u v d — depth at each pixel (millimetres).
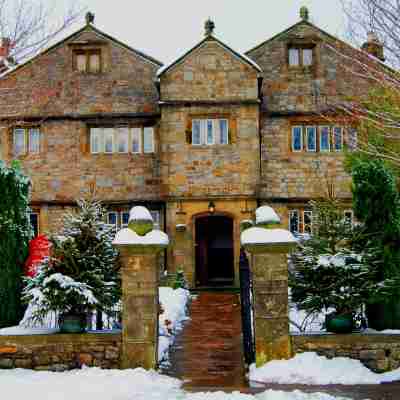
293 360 9625
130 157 20844
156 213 20734
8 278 11180
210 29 20000
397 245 10664
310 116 20594
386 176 10891
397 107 13375
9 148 20766
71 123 20891
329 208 10836
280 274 9852
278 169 20562
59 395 8359
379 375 9461
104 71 21109
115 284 10461
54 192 20703
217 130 19938
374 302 10312
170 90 19922
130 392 8586
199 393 8375
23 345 9875
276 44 20984
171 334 12359
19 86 20844
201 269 21875
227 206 19734
